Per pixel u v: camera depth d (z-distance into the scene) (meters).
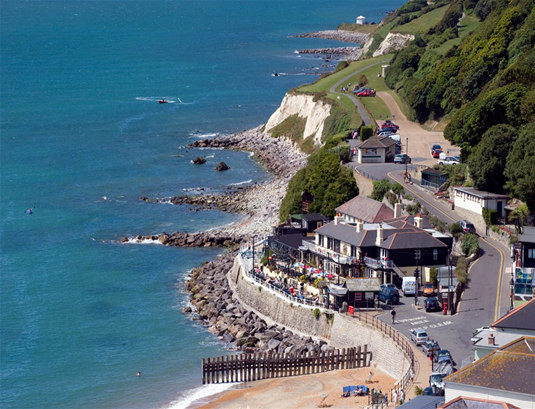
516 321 110.12
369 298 145.12
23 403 135.50
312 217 188.12
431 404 99.88
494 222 171.75
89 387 139.50
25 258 198.38
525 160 171.00
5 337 158.12
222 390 135.00
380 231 157.38
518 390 91.19
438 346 125.50
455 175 192.75
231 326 157.12
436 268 153.00
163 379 140.75
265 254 177.00
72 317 166.25
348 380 131.75
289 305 152.75
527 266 144.75
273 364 137.38
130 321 163.88
